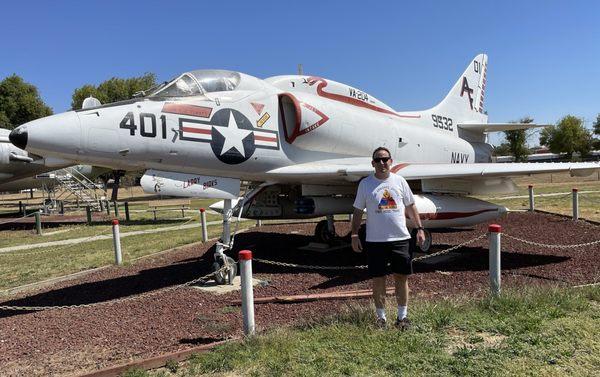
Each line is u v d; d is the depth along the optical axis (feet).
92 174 92.07
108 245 40.78
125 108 19.95
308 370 11.65
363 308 15.71
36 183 81.41
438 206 25.67
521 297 16.19
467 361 11.66
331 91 29.66
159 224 59.21
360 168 25.21
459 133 42.93
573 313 14.92
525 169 24.20
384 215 14.29
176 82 22.72
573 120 248.93
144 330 16.33
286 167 25.93
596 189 84.02
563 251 27.30
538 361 11.56
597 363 11.37
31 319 18.63
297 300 18.71
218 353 13.08
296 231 43.29
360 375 11.27
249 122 23.84
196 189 23.04
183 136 21.17
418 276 22.58
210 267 27.12
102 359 13.89
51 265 32.30
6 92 152.35
